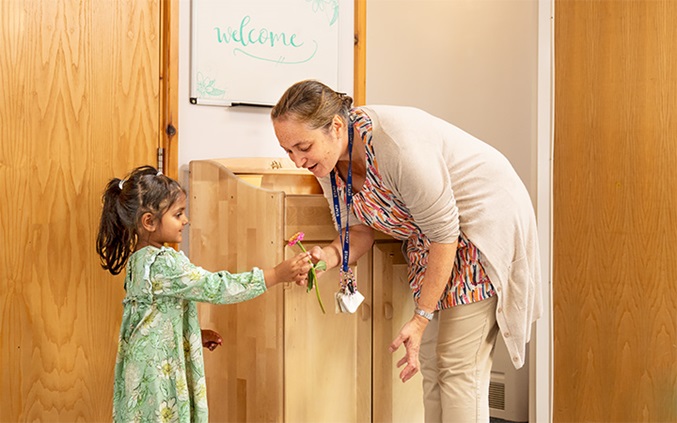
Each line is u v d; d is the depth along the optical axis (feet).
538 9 8.07
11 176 6.66
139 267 6.16
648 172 7.85
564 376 8.55
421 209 5.94
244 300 6.21
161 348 6.14
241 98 7.80
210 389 7.27
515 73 9.71
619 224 8.09
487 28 9.97
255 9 7.85
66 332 6.92
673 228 7.66
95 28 7.00
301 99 5.85
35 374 6.79
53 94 6.82
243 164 7.68
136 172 6.43
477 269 6.39
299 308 6.79
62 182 6.88
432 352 7.06
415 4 10.66
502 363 9.70
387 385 7.39
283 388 6.70
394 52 10.85
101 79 7.04
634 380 7.94
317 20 8.26
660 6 7.73
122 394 6.28
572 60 8.50
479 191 6.30
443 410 6.54
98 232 6.84
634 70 7.95
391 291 7.38
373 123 6.03
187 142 7.54
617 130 8.10
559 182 8.64
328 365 6.99
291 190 7.98
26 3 6.68
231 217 7.06
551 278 8.10
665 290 7.71
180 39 7.47
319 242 6.95
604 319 8.20
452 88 10.33
